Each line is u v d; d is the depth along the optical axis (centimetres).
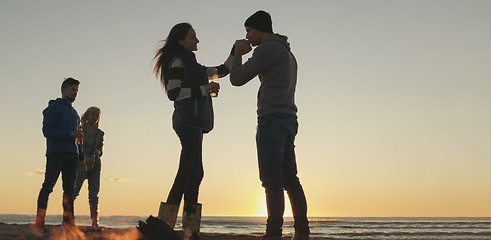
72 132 504
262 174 356
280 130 356
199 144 359
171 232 276
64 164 514
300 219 378
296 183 379
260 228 3869
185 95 355
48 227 592
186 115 354
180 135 360
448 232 2978
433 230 3447
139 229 278
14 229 485
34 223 480
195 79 370
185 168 357
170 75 362
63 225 546
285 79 362
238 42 387
